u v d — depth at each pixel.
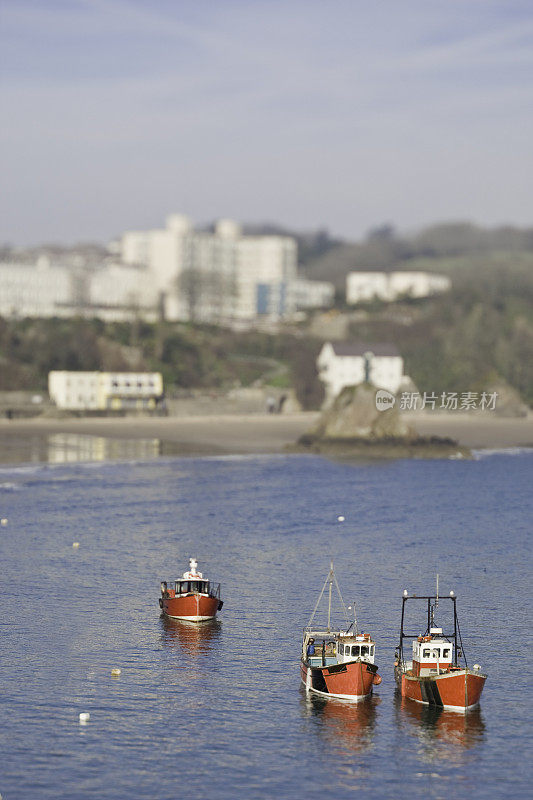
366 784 188.12
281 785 186.88
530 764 197.12
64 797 179.88
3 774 187.12
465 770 194.00
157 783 185.88
